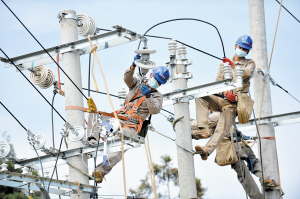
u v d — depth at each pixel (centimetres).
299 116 1562
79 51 1294
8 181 1093
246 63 1391
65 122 1177
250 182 1534
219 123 1391
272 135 1590
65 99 1269
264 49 1634
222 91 1305
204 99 1416
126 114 1211
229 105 1396
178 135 1343
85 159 1232
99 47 1263
